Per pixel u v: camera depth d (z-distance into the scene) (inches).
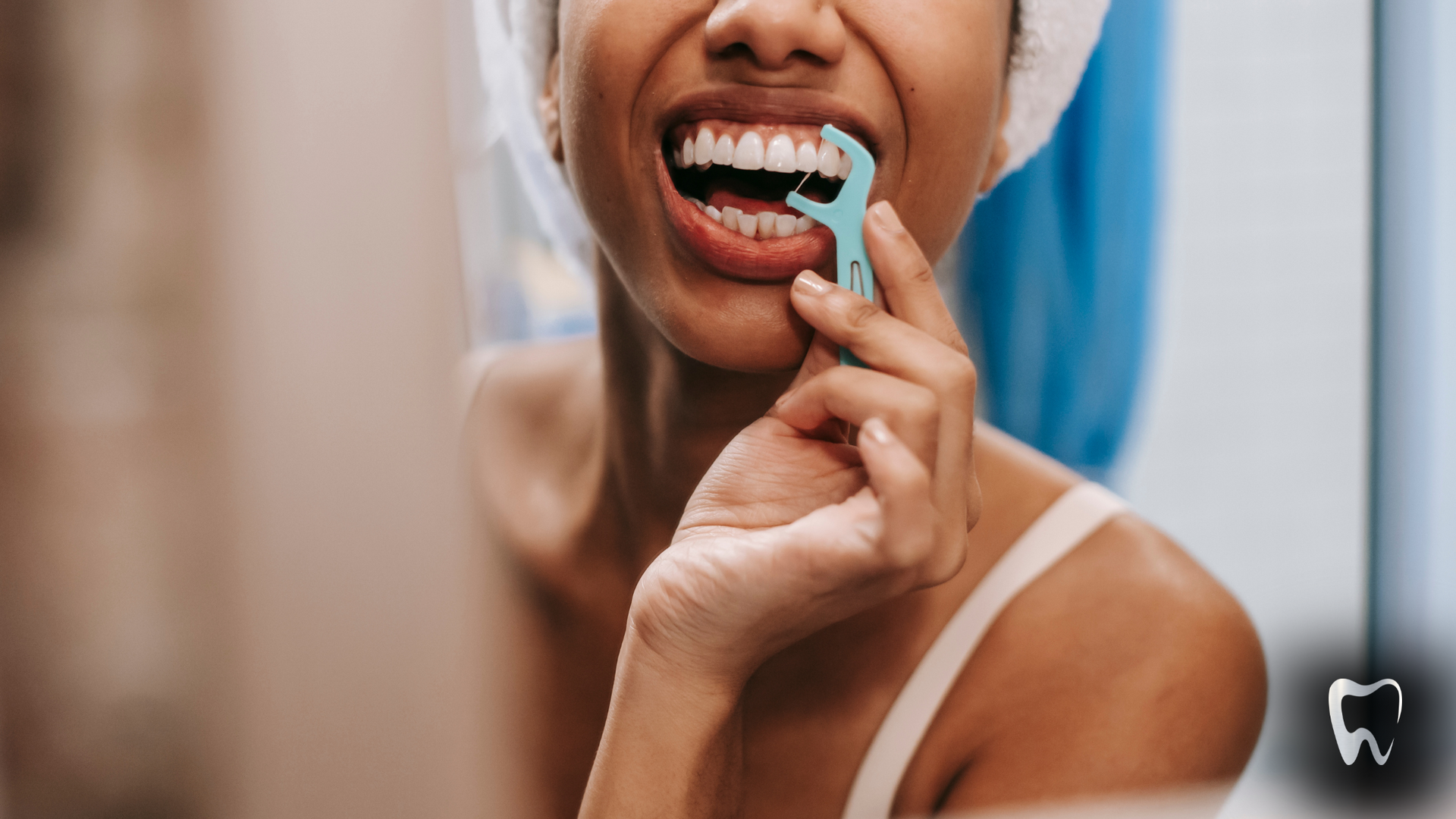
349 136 7.5
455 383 8.4
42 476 6.4
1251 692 32.8
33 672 6.5
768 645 24.1
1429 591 76.9
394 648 8.0
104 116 6.4
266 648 7.3
